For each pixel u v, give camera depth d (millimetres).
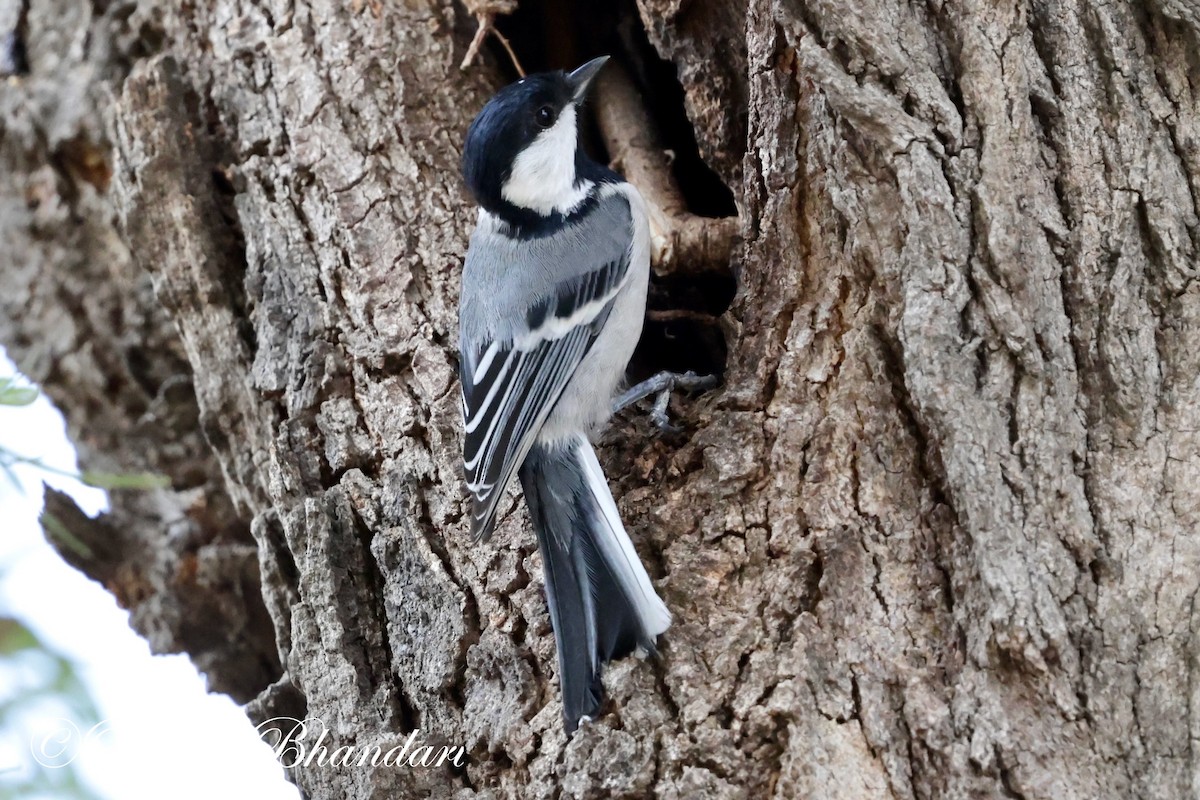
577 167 8789
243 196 9625
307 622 7895
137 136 9742
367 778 7051
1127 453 6625
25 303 11273
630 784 6387
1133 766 6082
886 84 7246
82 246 11062
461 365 8141
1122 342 6750
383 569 7855
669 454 7660
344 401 8539
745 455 7195
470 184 8578
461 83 9758
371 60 9656
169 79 9859
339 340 8766
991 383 6758
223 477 10555
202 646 10531
